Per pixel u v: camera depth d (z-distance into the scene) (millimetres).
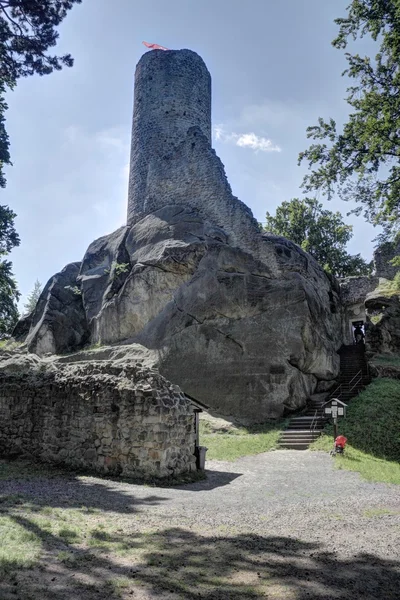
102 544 4848
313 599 3787
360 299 28469
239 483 9352
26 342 26000
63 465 10148
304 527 5930
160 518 6082
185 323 20375
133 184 28219
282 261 20391
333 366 19922
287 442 14484
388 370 19438
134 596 3701
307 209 39312
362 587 4062
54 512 5973
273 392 17344
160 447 8984
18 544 4637
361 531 5773
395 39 14039
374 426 14859
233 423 16766
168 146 27328
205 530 5625
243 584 4039
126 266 24766
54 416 10758
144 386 9453
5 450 11492
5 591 3566
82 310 26719
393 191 15336
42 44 11672
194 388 18562
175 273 22172
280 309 18922
